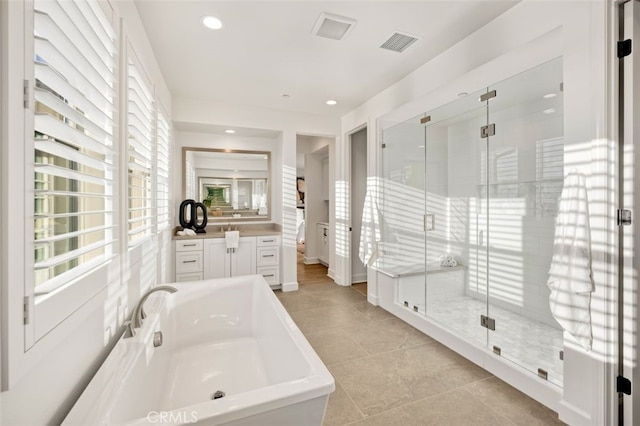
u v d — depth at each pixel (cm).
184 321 247
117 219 142
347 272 451
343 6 201
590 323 155
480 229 271
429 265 303
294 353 155
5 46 66
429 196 306
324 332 292
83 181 116
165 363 204
